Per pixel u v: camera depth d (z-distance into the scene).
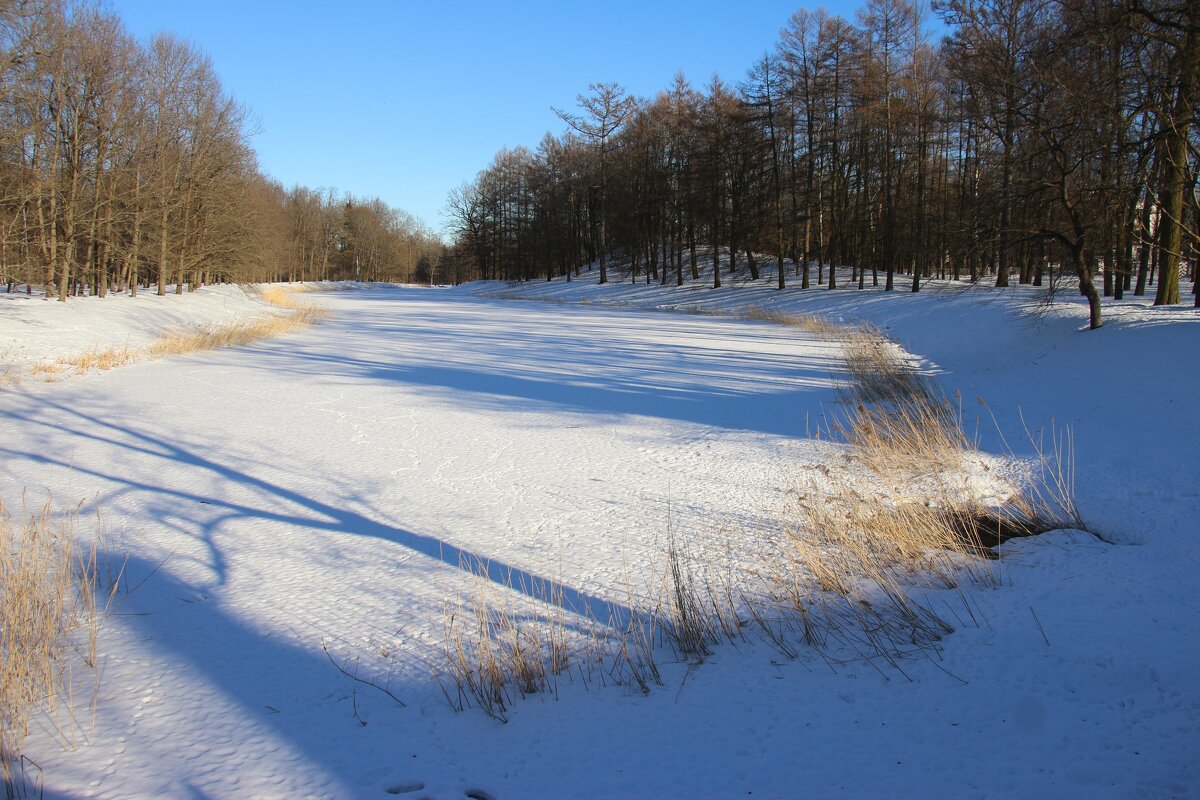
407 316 37.59
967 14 20.94
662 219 51.09
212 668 4.38
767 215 43.16
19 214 21.12
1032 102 15.16
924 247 35.50
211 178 32.72
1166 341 12.31
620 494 7.93
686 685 3.99
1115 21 13.27
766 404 12.92
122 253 27.70
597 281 58.81
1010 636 4.27
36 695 3.93
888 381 12.94
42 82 21.41
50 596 4.93
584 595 5.36
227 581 5.73
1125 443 8.35
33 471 8.60
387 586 5.62
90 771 3.33
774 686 3.92
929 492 7.35
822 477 8.24
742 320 34.56
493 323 32.88
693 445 10.05
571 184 62.28
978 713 3.53
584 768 3.26
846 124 37.94
